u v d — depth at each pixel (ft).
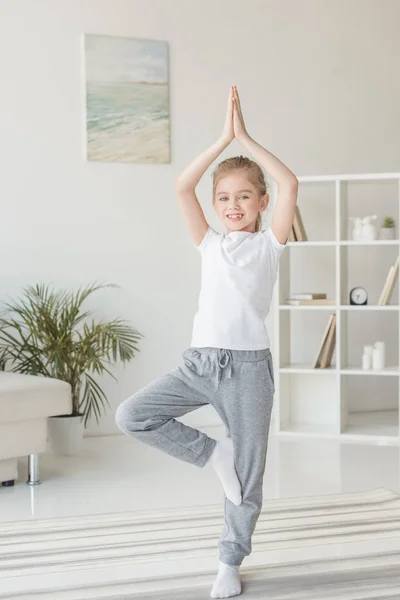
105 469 13.33
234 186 7.98
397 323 18.49
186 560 9.06
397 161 18.43
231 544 8.00
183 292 16.72
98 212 16.06
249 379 7.71
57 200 15.76
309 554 9.20
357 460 13.83
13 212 15.48
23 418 12.01
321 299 16.30
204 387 7.71
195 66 16.72
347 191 17.35
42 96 15.61
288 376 16.80
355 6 18.01
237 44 17.06
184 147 16.69
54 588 8.29
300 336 17.84
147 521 10.42
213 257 7.94
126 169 16.24
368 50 18.13
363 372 15.76
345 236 16.40
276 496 11.53
